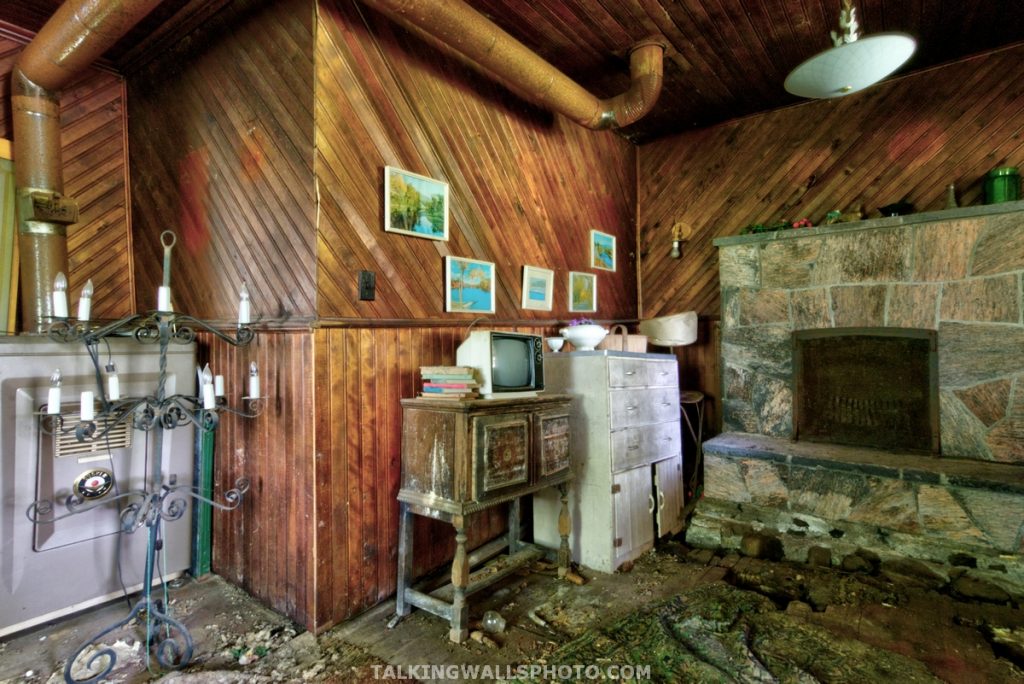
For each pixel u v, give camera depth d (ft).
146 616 6.48
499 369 7.50
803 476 9.32
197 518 8.18
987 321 8.92
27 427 6.52
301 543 6.75
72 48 6.82
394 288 7.57
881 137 11.20
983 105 10.18
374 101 7.27
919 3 8.39
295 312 6.85
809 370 10.55
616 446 8.63
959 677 5.64
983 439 8.95
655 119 12.85
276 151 6.97
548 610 7.23
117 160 9.61
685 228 13.61
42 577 6.66
